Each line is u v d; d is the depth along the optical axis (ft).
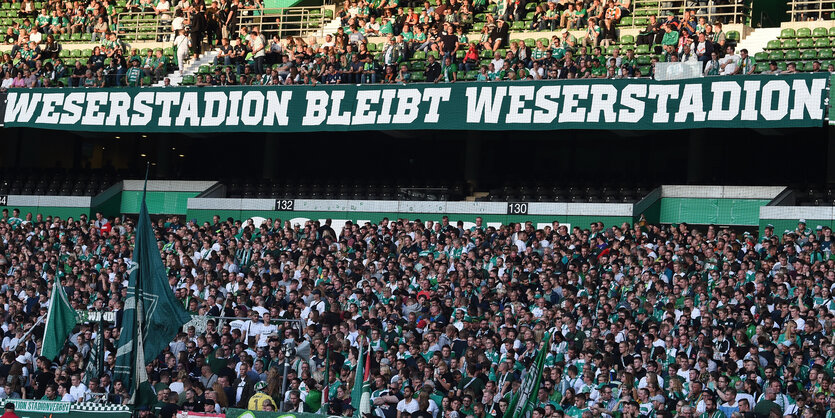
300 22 380.99
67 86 350.43
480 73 311.06
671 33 313.73
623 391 185.68
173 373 212.02
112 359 221.05
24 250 287.48
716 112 278.67
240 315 237.25
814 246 238.07
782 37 321.11
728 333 201.87
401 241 274.16
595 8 341.82
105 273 267.80
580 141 344.08
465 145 354.13
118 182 365.40
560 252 248.73
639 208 305.94
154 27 396.57
